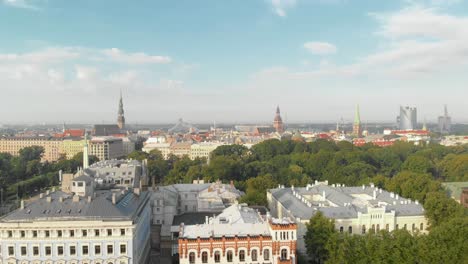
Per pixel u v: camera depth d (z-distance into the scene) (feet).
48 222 428.97
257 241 458.91
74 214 440.04
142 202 547.90
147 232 570.87
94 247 436.76
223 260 455.22
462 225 437.17
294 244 462.19
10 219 431.02
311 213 563.48
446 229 439.22
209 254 452.76
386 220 565.94
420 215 577.02
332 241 458.91
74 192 482.69
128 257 441.68
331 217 556.51
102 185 627.46
